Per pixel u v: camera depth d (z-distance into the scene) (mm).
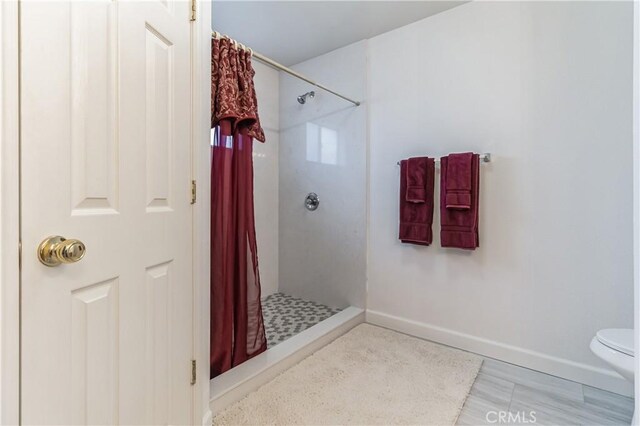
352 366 1867
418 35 2289
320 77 2838
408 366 1874
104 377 845
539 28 1845
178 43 1144
